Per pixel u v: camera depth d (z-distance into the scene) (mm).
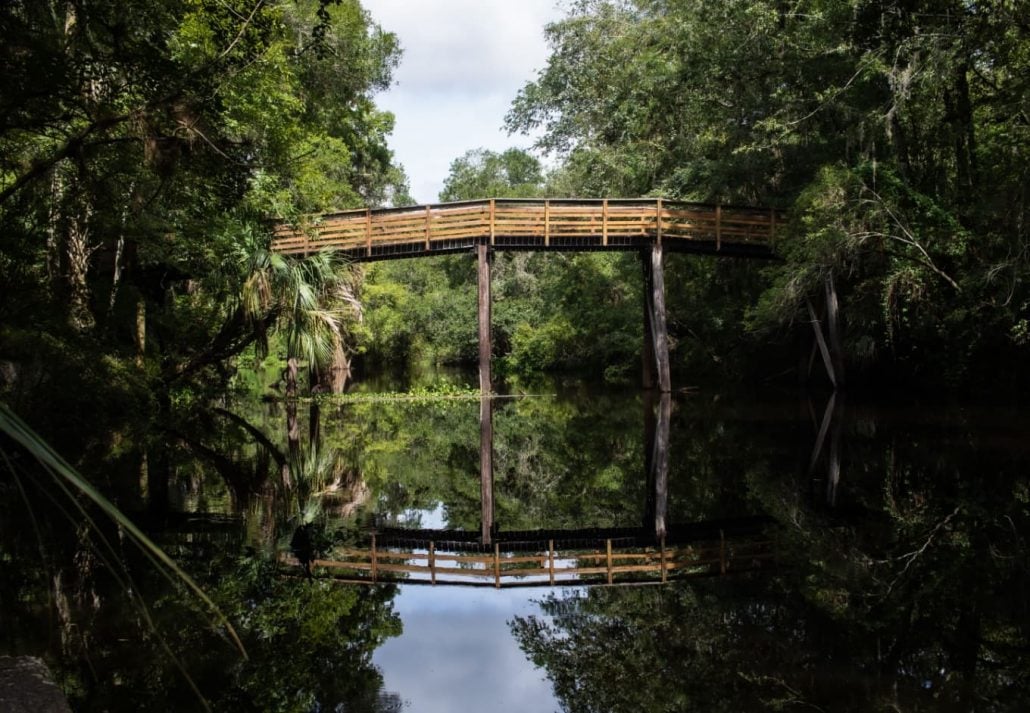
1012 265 12539
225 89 9945
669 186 23016
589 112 27891
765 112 18312
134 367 12180
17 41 6914
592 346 28938
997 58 13461
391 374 34656
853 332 18125
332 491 8781
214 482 8266
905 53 14086
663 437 12500
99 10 7785
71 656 3396
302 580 5004
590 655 3668
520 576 5457
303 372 29109
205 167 9250
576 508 8195
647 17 25781
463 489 9328
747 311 19734
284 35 10703
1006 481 7637
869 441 10625
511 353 37469
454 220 18672
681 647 3785
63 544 5242
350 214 18859
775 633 3922
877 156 16625
